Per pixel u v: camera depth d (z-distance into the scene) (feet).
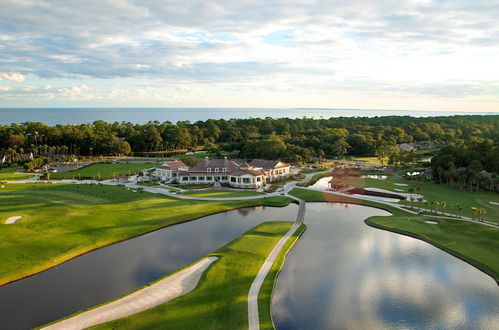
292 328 138.10
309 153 634.43
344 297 161.27
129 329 133.90
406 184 422.00
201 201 337.11
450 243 221.87
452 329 138.72
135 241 232.94
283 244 223.30
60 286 170.71
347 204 336.49
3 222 248.11
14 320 142.61
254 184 410.11
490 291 167.73
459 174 398.21
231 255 203.72
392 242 231.30
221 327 134.92
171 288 166.50
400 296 162.61
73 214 276.00
